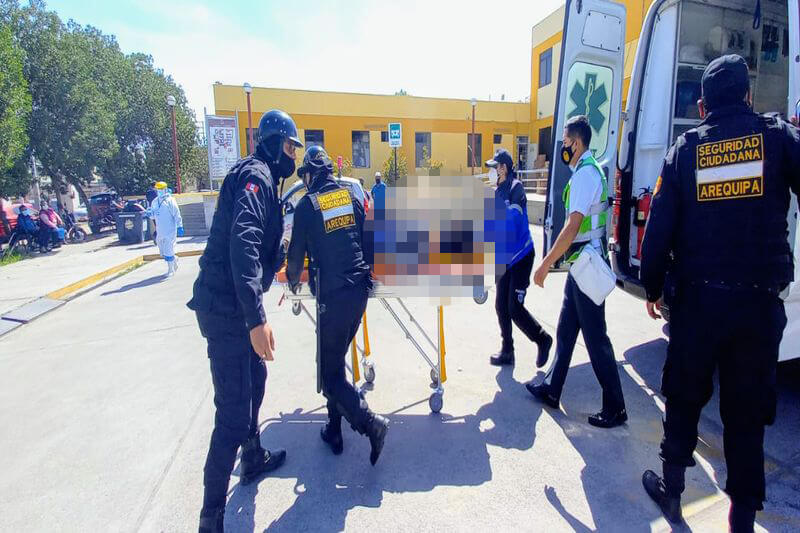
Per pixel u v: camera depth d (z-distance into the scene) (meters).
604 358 2.86
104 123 19.03
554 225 3.65
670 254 2.19
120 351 4.73
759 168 1.80
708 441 2.79
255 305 1.92
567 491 2.37
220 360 2.10
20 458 2.89
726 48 4.30
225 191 2.14
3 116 12.86
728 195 1.85
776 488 2.34
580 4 3.47
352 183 3.90
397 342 4.55
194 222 15.58
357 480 2.53
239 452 2.92
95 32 23.09
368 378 3.64
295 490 2.46
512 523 2.16
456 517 2.22
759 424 1.90
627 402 3.25
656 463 2.58
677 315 2.02
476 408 3.23
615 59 3.71
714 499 2.29
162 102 25.97
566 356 3.11
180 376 4.05
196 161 31.73
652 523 2.13
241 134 21.42
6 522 2.32
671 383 2.07
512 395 3.40
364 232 2.74
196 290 2.14
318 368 2.45
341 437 2.79
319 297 2.43
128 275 8.88
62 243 14.73
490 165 3.70
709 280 1.89
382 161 24.17
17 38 17.09
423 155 23.78
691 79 4.11
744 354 1.87
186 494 2.49
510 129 25.67
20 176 16.08
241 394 2.13
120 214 14.09
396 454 2.74
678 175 1.99
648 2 12.38
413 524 2.18
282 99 21.83
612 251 3.99
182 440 3.03
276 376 3.88
